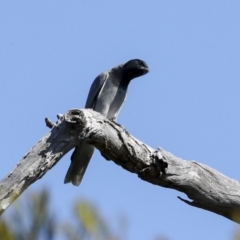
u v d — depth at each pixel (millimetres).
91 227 4520
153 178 12453
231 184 13117
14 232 4473
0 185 9086
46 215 4547
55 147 10164
